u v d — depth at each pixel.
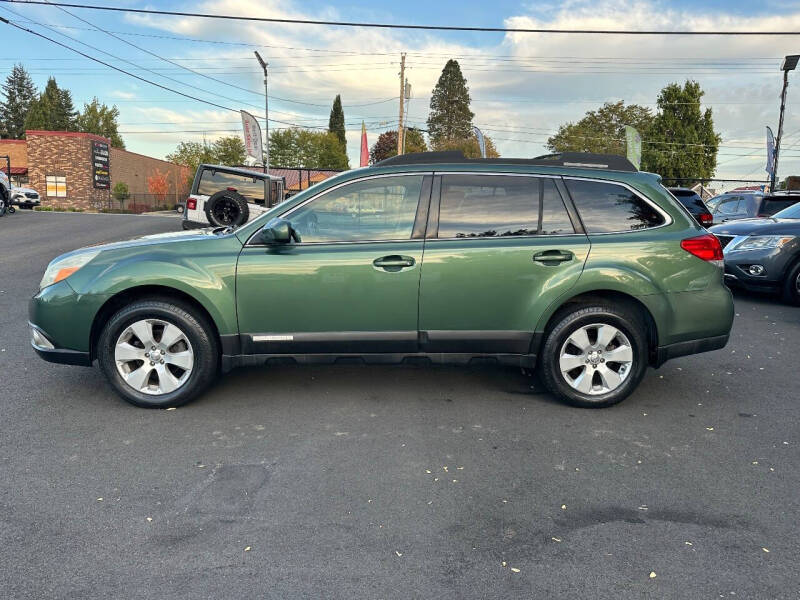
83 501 3.03
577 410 4.41
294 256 4.24
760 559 2.62
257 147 31.12
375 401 4.54
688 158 51.47
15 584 2.38
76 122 83.31
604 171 4.50
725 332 4.50
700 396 4.77
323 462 3.51
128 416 4.19
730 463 3.57
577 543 2.72
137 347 4.30
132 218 23.55
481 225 4.34
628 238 4.36
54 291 4.27
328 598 2.33
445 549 2.67
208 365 4.30
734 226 9.40
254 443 3.76
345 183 4.36
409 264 4.23
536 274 4.28
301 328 4.29
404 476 3.35
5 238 14.88
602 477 3.37
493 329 4.33
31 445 3.69
